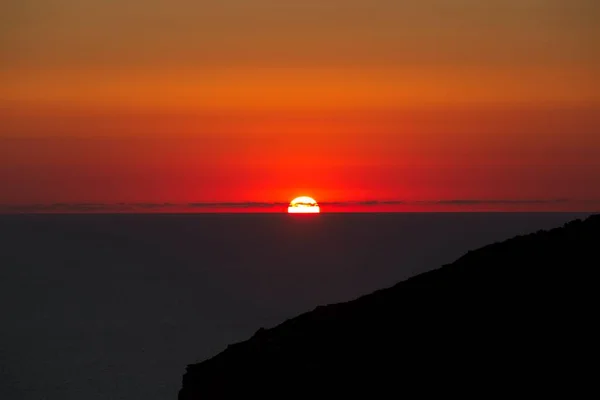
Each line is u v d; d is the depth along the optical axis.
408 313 123.00
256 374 118.88
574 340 102.50
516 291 119.62
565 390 93.62
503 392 96.38
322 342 121.50
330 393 107.56
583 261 123.56
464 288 125.94
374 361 111.88
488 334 109.38
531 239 137.88
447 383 101.56
